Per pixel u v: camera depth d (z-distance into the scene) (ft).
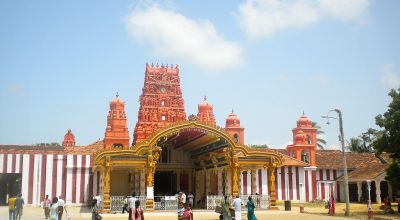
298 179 156.76
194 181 139.54
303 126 175.94
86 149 150.10
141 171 114.83
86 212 109.40
